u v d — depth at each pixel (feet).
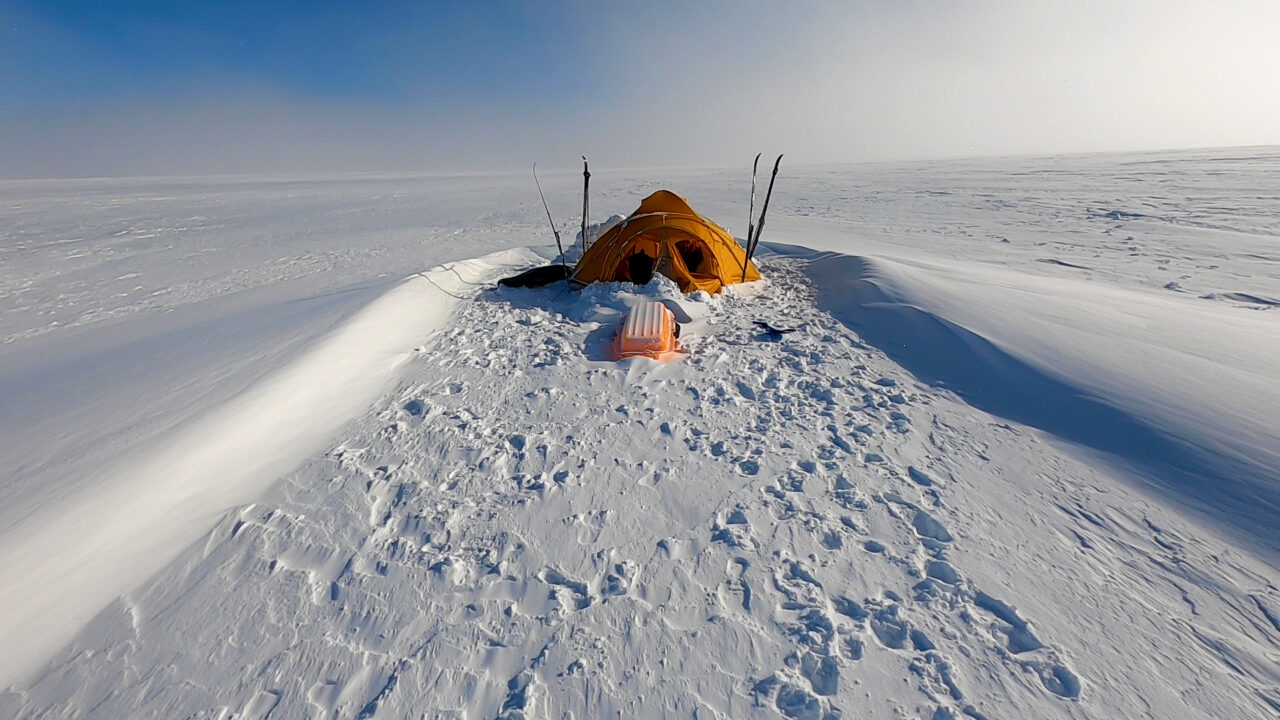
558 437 12.73
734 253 27.61
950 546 8.56
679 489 10.52
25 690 6.45
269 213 94.84
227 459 10.80
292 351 15.85
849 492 10.14
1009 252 36.78
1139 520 8.98
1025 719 5.90
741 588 7.94
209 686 6.59
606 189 141.08
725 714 6.10
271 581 8.21
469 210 88.38
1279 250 33.68
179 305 29.84
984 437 11.87
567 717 6.11
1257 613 7.12
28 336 24.67
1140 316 17.70
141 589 7.95
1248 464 9.74
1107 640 6.81
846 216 62.44
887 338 18.12
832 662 6.66
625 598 7.82
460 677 6.64
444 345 19.16
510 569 8.50
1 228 75.10
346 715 6.23
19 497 9.11
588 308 22.67
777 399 14.47
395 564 8.58
